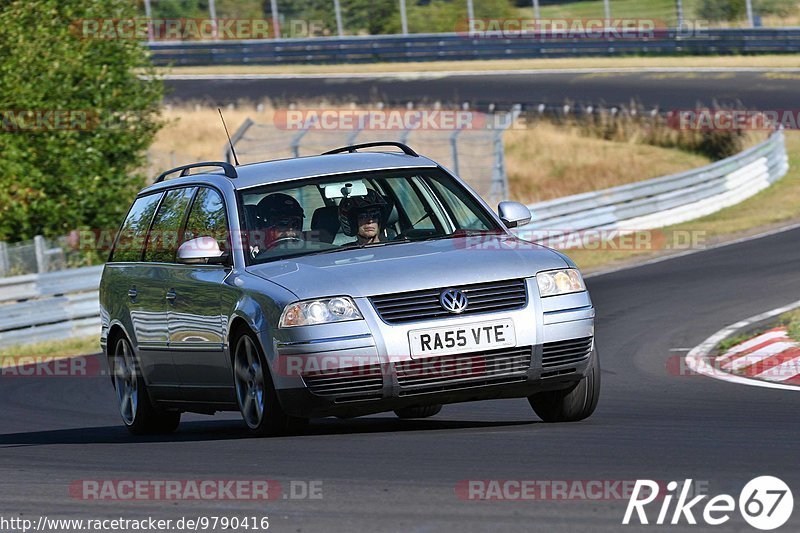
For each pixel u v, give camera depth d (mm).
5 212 66875
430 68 137750
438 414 26766
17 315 51719
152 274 25234
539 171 103188
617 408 25219
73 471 20078
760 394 26062
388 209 23062
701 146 107250
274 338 20312
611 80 126125
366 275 20484
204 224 23828
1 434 28984
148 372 25641
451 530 13555
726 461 16688
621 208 73125
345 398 19969
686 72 127438
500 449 18594
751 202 84062
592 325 21359
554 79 128125
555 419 22422
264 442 21031
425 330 19984
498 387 20453
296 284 20625
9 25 67688
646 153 106562
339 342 19828
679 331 38500
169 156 105062
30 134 68438
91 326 54781
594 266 62531
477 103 115125
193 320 23219
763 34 132875
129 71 73625
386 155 24812
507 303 20547
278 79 136750
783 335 34344
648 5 151125
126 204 72188
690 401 25734
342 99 120375
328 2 151750
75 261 65750
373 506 15016
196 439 24094
